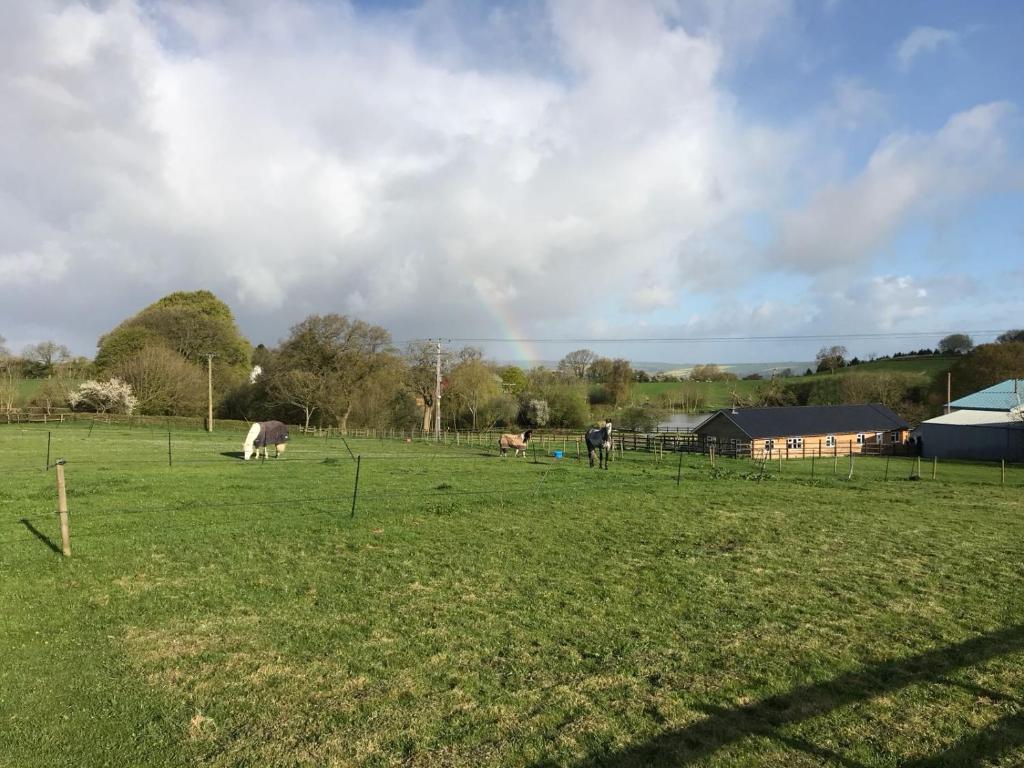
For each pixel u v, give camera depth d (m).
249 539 12.46
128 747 5.17
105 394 61.38
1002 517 17.92
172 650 7.18
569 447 47.09
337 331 64.94
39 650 7.05
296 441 46.88
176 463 25.03
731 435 56.56
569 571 10.86
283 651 7.21
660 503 18.45
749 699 6.25
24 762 4.89
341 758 5.08
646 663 7.08
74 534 12.34
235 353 82.38
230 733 5.43
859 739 5.52
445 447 43.47
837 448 58.16
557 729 5.60
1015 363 65.88
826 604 9.36
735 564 11.59
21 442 34.03
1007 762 5.21
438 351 58.53
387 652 7.24
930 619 8.75
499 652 7.32
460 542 12.83
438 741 5.36
